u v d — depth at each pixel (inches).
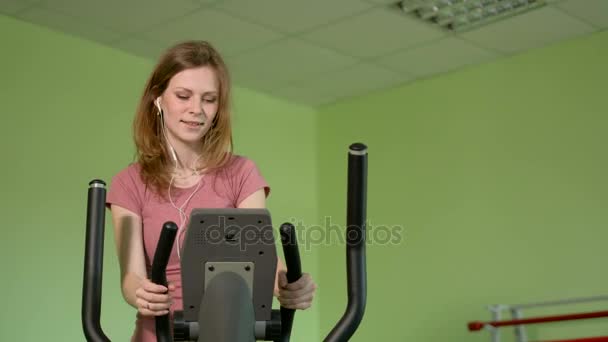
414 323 192.4
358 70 191.9
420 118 199.0
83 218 160.7
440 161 193.9
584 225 167.2
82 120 163.5
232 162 58.1
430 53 181.8
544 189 174.7
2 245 148.2
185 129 53.1
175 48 54.2
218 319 41.0
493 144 184.7
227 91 55.7
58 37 162.1
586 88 171.0
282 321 46.1
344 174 212.2
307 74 193.2
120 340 162.1
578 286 166.4
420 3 156.2
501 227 180.5
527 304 159.2
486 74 188.1
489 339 177.8
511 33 171.3
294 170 211.6
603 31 169.6
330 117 218.1
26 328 149.6
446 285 187.9
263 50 176.6
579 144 170.6
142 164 55.9
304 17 159.3
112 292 162.2
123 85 172.1
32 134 154.9
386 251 200.7
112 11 153.3
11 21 155.0
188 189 55.8
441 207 191.9
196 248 41.2
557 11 159.6
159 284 43.0
